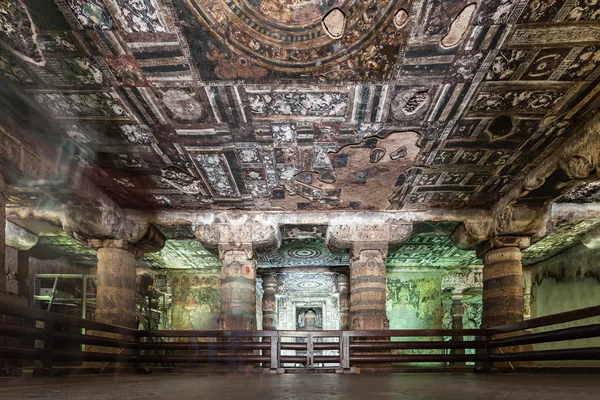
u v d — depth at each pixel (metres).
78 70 6.28
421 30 5.53
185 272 19.17
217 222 11.90
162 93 6.82
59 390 3.66
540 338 7.43
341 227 11.93
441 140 8.25
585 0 4.99
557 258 16.41
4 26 5.48
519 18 5.28
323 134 8.06
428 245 15.51
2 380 5.11
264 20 5.46
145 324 15.95
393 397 2.96
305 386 4.33
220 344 9.45
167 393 3.36
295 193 10.79
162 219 11.82
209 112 7.33
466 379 5.73
